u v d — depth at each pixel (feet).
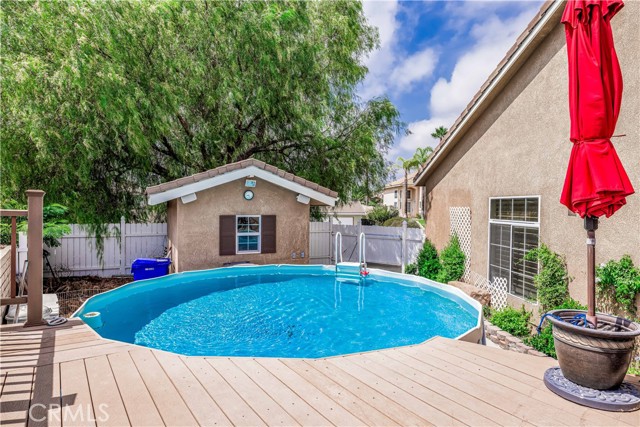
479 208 36.04
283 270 42.98
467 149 38.24
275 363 14.42
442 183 43.96
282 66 50.93
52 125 40.14
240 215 42.78
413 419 10.45
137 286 34.35
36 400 11.15
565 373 12.49
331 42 57.47
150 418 10.26
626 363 11.59
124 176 49.57
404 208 153.07
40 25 39.99
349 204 63.93
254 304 31.53
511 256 31.17
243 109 51.26
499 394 12.01
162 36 45.06
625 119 20.93
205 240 41.04
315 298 33.35
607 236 21.91
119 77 40.04
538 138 27.84
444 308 30.68
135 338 23.68
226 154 54.75
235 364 14.23
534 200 28.53
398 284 38.81
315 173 56.24
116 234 46.55
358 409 10.95
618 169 12.57
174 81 46.93
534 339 24.63
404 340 23.79
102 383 12.36
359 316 28.60
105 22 41.42
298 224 46.24
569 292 24.84
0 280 21.91
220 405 11.06
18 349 15.25
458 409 11.03
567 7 13.66
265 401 11.35
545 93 27.07
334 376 13.29
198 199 40.55
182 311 29.37
